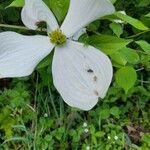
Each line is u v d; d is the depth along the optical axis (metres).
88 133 0.21
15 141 0.21
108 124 0.21
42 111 0.21
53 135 0.20
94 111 0.21
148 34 0.22
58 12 0.16
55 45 0.16
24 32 0.21
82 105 0.16
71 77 0.16
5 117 0.21
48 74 0.20
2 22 0.23
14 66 0.16
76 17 0.16
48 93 0.21
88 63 0.16
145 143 0.21
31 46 0.16
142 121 0.22
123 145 0.21
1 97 0.21
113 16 0.16
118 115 0.21
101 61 0.15
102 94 0.16
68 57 0.16
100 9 0.15
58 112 0.21
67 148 0.21
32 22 0.16
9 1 0.22
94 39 0.16
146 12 0.23
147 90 0.22
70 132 0.21
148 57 0.20
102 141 0.21
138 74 0.22
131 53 0.17
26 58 0.16
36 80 0.22
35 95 0.21
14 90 0.21
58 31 0.16
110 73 0.15
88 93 0.16
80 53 0.16
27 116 0.21
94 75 0.16
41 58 0.16
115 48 0.16
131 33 0.23
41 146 0.20
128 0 0.23
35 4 0.16
